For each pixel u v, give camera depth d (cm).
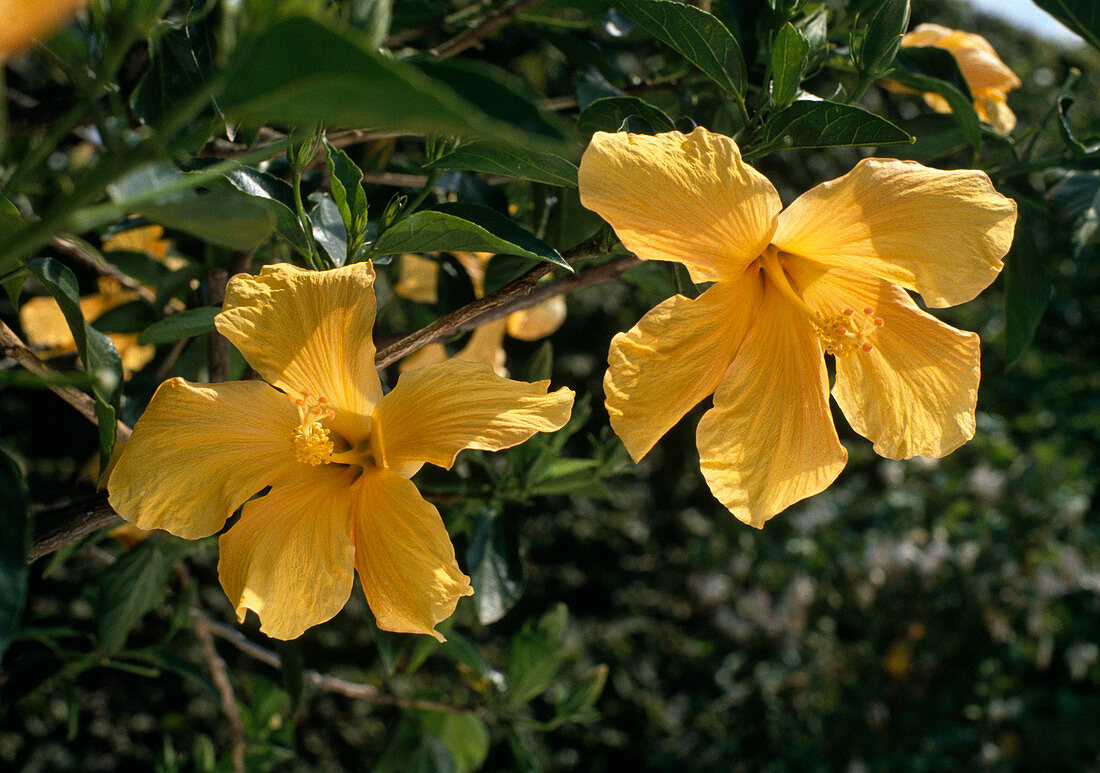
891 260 49
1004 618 158
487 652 180
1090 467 200
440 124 32
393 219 51
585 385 216
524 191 68
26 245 35
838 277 51
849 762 156
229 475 47
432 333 49
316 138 49
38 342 69
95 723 154
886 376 51
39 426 144
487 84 38
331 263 50
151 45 47
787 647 170
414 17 67
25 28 32
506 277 61
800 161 208
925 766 150
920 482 190
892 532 180
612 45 77
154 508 46
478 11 68
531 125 38
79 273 65
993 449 188
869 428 51
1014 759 154
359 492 49
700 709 182
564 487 67
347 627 180
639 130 51
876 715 156
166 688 152
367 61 30
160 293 62
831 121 48
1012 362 61
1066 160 59
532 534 203
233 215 38
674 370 49
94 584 69
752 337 50
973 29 251
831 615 175
